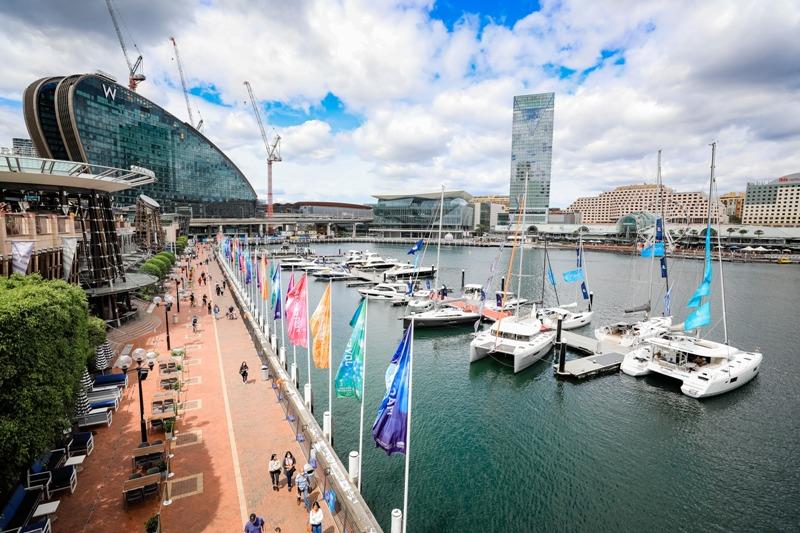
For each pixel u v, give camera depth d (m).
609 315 65.00
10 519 14.91
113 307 43.31
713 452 27.47
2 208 31.25
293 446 21.95
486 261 147.75
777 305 70.88
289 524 16.36
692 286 89.69
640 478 24.77
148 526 14.80
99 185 43.47
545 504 22.44
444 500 22.55
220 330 44.78
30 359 15.30
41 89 162.50
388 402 17.05
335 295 80.06
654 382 37.69
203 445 21.83
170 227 145.25
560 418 31.56
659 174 56.44
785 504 22.81
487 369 40.91
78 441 20.30
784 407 33.16
